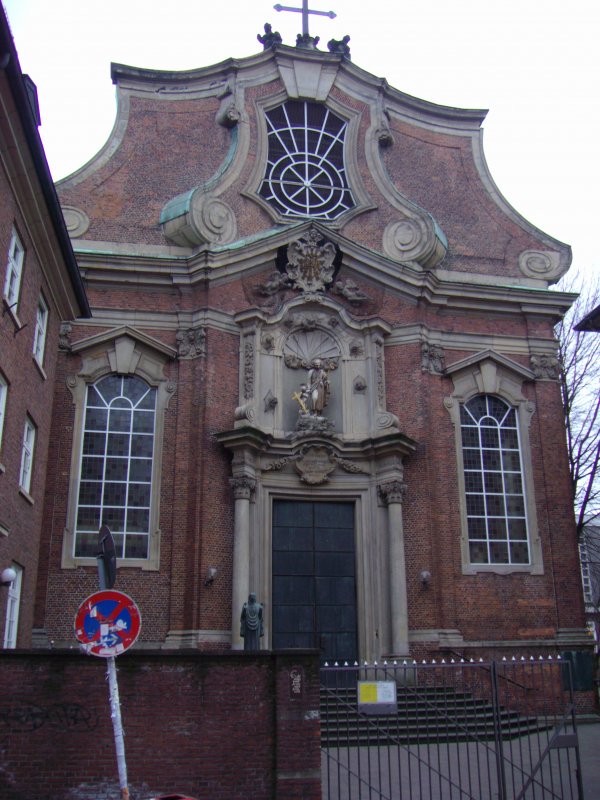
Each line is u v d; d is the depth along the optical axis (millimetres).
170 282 24562
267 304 25219
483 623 23812
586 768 15508
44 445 20688
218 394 23750
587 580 42406
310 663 12289
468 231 28109
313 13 29891
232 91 27125
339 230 26547
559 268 28000
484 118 29688
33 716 11594
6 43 13164
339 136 28312
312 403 24500
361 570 23734
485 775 14680
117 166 26141
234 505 22859
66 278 20594
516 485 25547
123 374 24016
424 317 25859
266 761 11922
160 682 11977
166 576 22438
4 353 16391
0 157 15398
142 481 23391
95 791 11430
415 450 24375
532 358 26641
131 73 27172
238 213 25922
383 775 14492
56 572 22016
